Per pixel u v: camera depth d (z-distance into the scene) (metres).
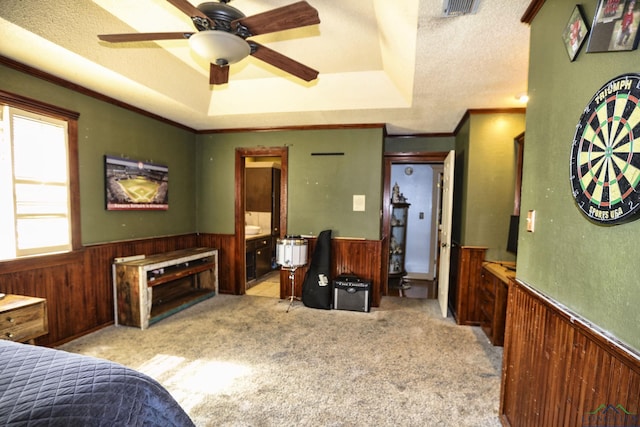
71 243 2.79
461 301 3.42
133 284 3.12
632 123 0.83
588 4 1.10
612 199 0.91
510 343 1.79
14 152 2.37
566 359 1.17
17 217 2.39
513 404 1.71
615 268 0.92
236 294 4.46
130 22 2.33
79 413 0.83
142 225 3.61
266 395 2.07
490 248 3.37
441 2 1.51
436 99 3.00
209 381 2.23
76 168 2.83
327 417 1.87
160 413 1.02
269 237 5.77
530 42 1.64
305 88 3.41
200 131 4.55
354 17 2.20
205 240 4.57
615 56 0.95
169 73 3.02
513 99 2.97
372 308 3.93
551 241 1.34
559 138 1.30
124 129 3.33
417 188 5.90
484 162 3.35
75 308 2.85
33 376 0.96
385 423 1.82
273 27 1.64
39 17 1.94
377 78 3.20
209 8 1.61
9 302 2.03
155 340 2.88
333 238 4.11
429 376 2.33
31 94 2.47
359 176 4.05
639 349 0.82
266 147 4.33
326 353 2.68
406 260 5.96
